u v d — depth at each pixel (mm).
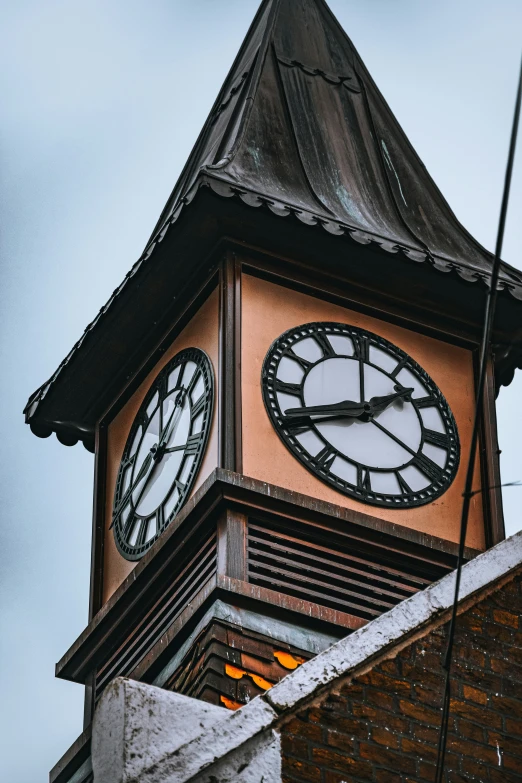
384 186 20156
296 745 9172
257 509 17031
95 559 19156
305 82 20922
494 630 9984
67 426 20375
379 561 17391
